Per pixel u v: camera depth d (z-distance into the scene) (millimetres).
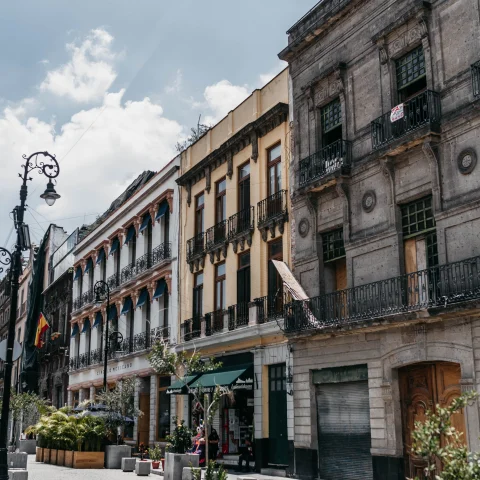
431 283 16094
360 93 19891
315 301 20422
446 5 16922
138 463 20578
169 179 33531
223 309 26828
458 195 15875
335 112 21359
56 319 54562
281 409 22250
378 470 17328
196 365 20547
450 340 15477
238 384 23328
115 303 40281
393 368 17266
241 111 27344
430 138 16469
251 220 25141
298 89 23125
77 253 49562
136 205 37844
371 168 18859
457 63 16375
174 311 31266
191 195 31109
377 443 17484
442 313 15133
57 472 21203
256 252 24797
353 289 18688
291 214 22766
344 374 19141
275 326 22469
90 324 45344
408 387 17094
